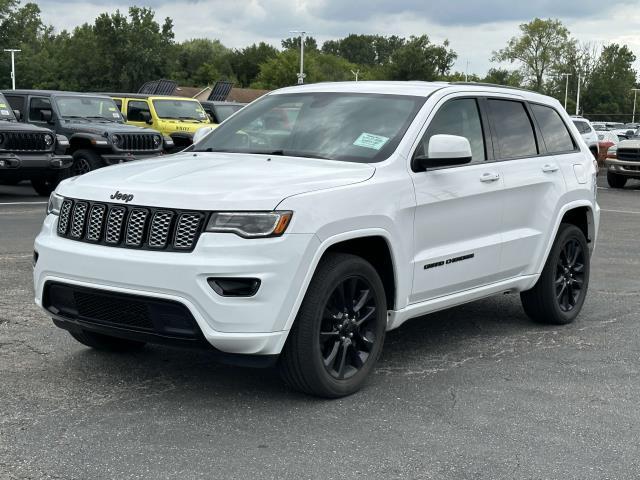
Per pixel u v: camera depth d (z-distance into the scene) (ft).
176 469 12.77
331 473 12.77
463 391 16.88
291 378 15.64
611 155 77.20
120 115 61.05
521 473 12.98
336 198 15.57
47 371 17.43
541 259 21.42
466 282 19.08
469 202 18.81
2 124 49.78
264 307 14.52
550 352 20.03
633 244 38.88
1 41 326.44
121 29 317.63
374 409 15.67
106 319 15.48
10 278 26.55
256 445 13.79
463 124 19.48
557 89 434.71
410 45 316.81
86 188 16.01
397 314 17.35
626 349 20.51
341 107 19.04
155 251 14.71
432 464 13.21
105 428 14.38
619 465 13.39
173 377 17.22
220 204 14.52
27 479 12.30
